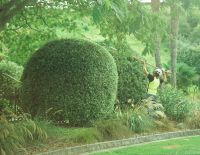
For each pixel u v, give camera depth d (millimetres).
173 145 12352
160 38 12430
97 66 13539
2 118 10852
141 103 15047
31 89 13594
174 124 15086
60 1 14516
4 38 15914
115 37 14102
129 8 10430
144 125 13609
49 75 13453
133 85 15289
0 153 9836
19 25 15508
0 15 10836
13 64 16422
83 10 13828
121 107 15078
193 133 14578
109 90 13703
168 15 13648
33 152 10516
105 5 7883
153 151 11414
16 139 10359
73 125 13398
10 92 14500
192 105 16156
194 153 11117
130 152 11297
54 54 13656
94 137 12023
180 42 29109
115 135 12617
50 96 13289
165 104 15727
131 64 15469
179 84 24047
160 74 15633
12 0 10836
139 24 10547
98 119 13555
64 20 15633
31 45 16094
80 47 13711
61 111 13195
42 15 15398
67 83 13289
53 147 11047
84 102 13289
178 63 25406
